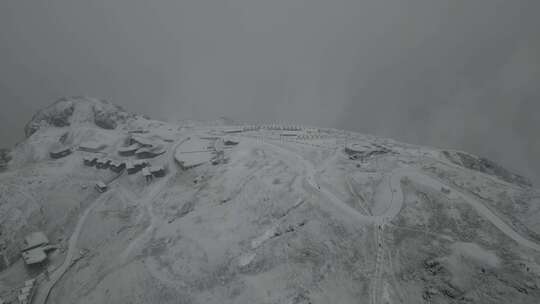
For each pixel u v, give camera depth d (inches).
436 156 3978.8
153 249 2632.9
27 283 2659.9
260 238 2492.6
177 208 3297.2
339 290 1987.0
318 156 3998.5
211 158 4360.2
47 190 4015.8
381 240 2386.8
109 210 3646.7
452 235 2377.0
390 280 2050.9
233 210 2928.2
